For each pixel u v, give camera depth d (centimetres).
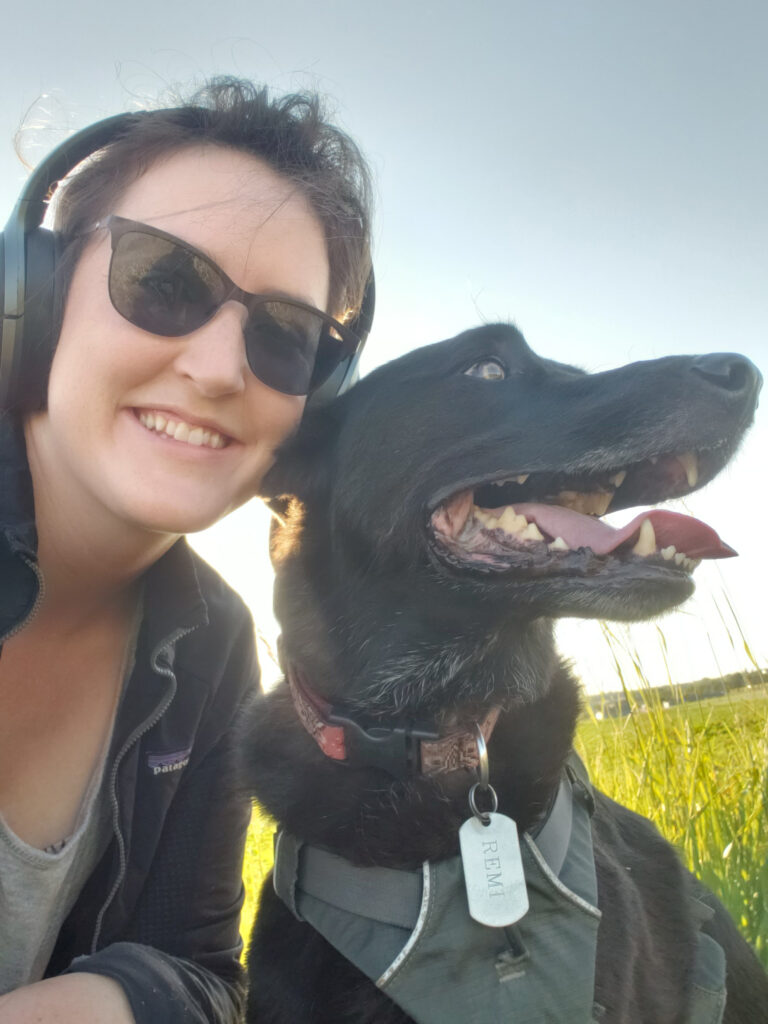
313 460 48
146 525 39
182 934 44
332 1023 36
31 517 37
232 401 39
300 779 41
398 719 44
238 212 40
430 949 34
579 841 38
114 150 41
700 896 48
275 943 39
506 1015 33
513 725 43
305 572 47
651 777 73
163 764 43
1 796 41
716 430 43
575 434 43
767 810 65
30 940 41
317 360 47
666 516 42
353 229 47
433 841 37
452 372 47
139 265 37
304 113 45
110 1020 32
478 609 43
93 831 42
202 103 44
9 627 36
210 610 47
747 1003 47
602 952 36
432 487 44
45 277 39
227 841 46
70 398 37
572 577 41
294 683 44
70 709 42
